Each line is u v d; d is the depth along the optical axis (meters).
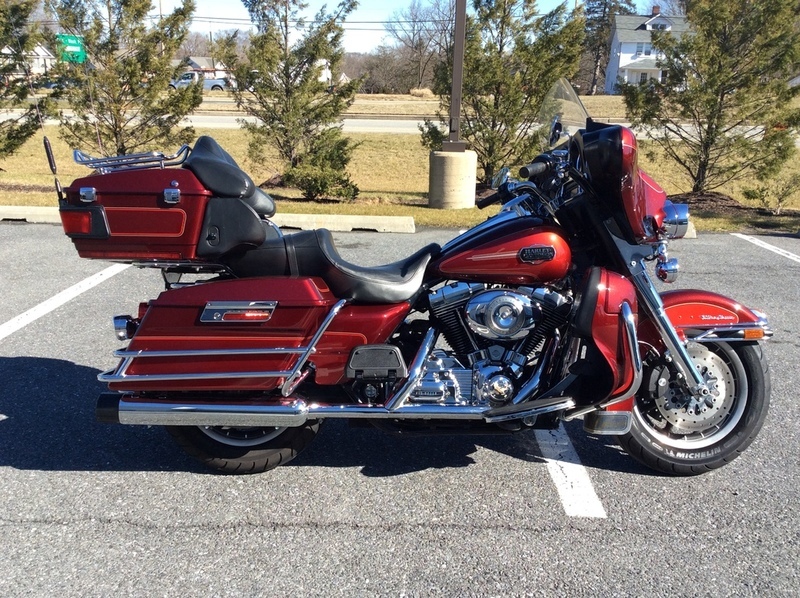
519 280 3.25
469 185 10.83
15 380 4.59
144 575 2.79
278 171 13.93
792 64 10.58
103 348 5.11
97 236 3.03
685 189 14.07
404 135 22.70
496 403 3.25
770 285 6.81
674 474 3.54
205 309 3.16
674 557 2.92
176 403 3.21
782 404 4.34
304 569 2.83
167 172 3.03
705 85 11.07
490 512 3.24
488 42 12.10
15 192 11.56
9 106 12.80
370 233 8.94
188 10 12.26
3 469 3.57
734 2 10.78
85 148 12.61
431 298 3.30
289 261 3.27
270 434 3.51
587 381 3.39
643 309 3.41
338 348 3.25
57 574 2.79
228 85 12.76
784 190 11.31
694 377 3.37
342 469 3.62
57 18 12.12
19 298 6.17
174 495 3.36
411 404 3.26
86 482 3.46
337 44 12.41
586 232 3.45
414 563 2.88
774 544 3.01
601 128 3.28
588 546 2.99
